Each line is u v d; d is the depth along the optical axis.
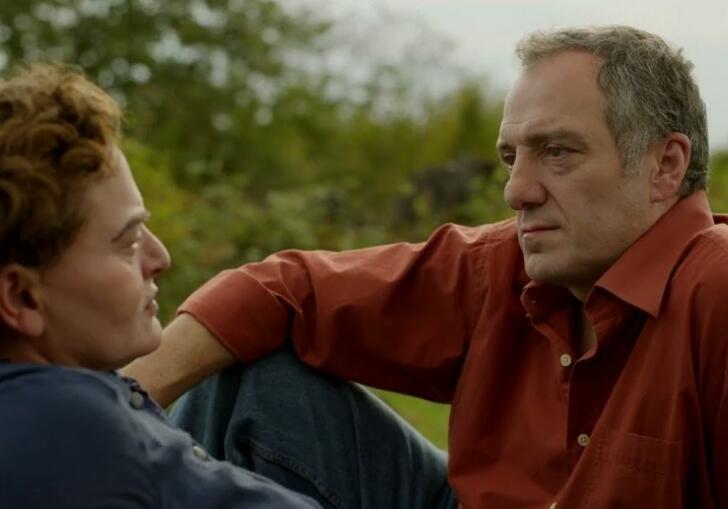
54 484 2.06
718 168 12.13
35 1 18.20
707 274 2.61
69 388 2.11
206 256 10.07
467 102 18.73
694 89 2.78
